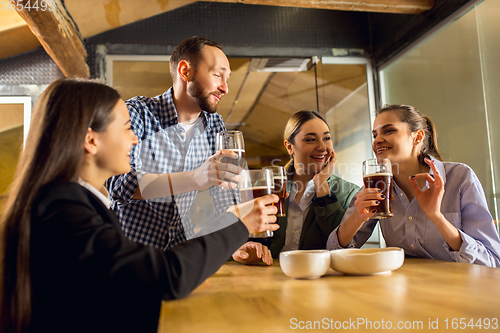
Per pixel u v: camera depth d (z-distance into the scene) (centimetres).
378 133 162
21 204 70
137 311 67
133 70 346
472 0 253
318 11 368
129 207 156
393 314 54
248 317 57
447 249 132
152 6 318
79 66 297
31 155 75
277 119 680
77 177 78
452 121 278
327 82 361
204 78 165
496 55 239
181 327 53
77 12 274
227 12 349
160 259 68
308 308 60
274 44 355
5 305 67
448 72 280
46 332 65
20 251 67
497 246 135
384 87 365
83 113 79
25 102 301
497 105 239
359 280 87
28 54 306
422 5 292
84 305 65
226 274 110
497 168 241
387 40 348
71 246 65
